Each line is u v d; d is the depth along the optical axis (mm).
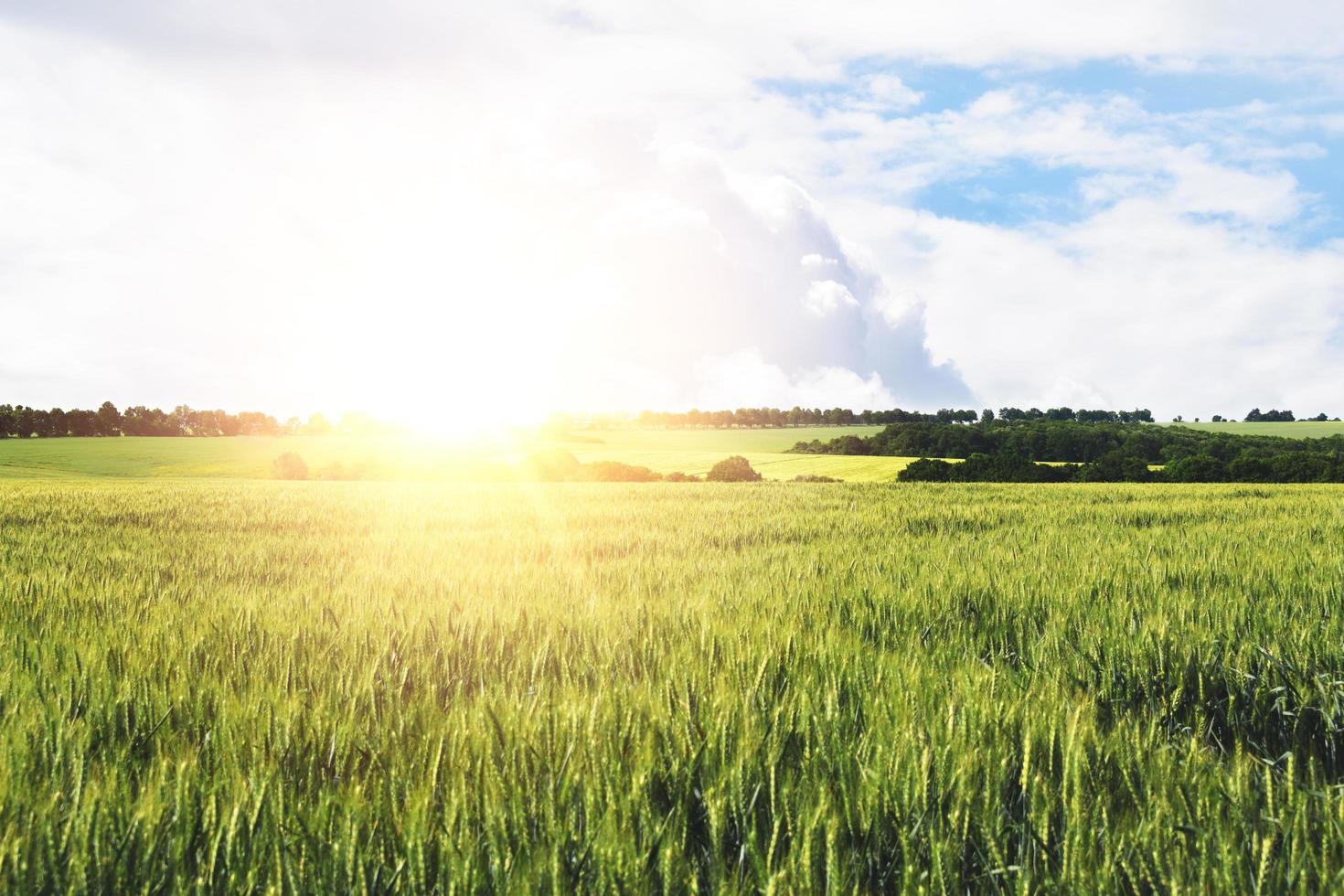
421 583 5570
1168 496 17078
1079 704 2740
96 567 6773
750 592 4883
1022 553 7035
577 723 2309
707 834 1978
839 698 2713
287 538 9688
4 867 1619
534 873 1670
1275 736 2812
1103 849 1812
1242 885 1679
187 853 1778
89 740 2352
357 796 1985
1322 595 4508
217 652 3332
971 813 1940
